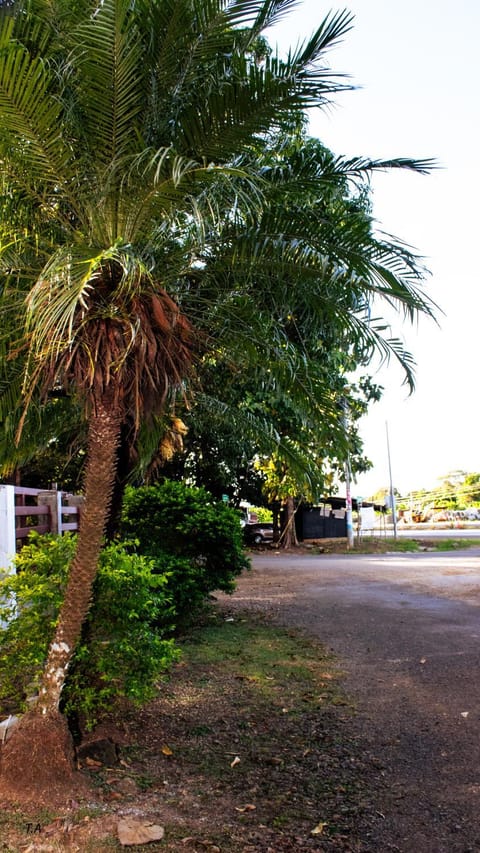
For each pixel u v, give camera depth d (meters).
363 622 10.02
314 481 8.43
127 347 4.21
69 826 3.67
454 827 3.86
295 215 5.24
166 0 4.35
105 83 4.17
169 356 4.57
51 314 3.81
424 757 4.91
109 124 4.35
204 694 6.45
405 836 3.78
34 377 4.53
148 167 3.96
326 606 11.58
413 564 19.41
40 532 8.78
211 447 21.14
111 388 4.43
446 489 73.69
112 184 4.37
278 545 28.69
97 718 5.30
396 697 6.34
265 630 9.50
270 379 6.51
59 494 9.43
